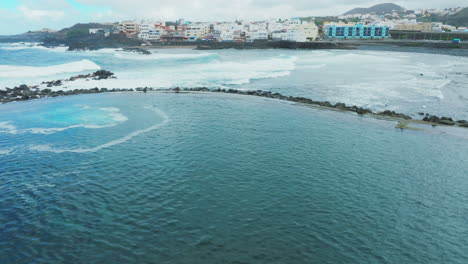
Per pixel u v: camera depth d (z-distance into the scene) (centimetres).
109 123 3488
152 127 3369
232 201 1948
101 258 1452
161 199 1958
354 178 2305
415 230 1723
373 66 8900
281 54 14088
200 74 7194
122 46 19000
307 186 2161
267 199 1980
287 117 3859
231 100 4725
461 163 2625
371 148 2916
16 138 3002
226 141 2983
